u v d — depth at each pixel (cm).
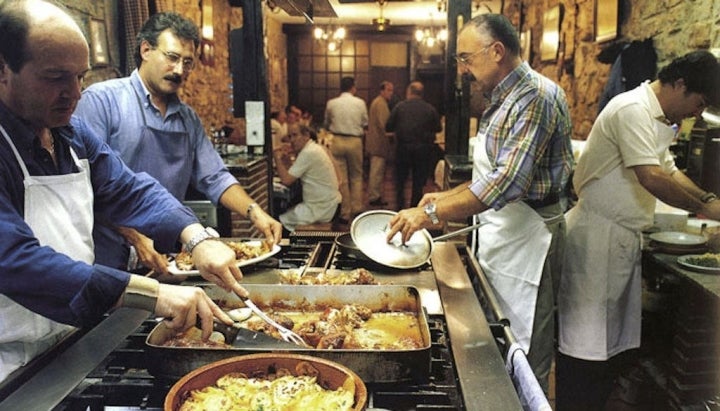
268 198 378
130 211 144
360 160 704
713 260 220
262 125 366
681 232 259
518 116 194
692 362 226
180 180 229
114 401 109
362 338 138
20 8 104
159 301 111
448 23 338
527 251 219
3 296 114
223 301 154
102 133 210
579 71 453
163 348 112
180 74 214
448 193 215
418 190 690
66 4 285
